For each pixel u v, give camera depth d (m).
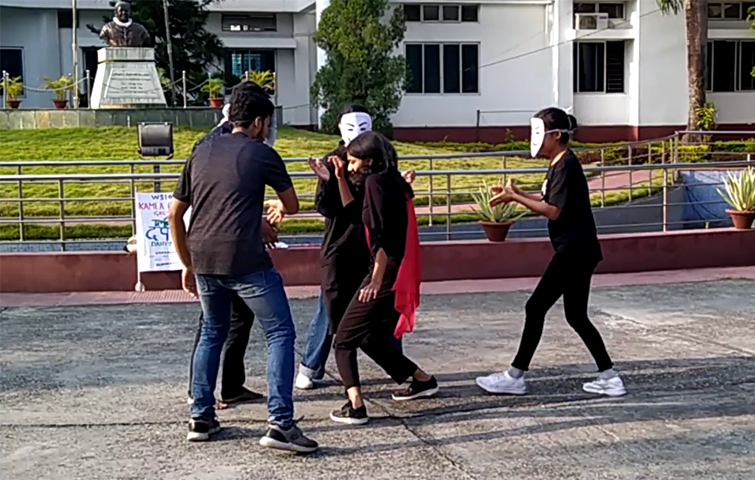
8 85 23.81
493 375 6.57
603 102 29.33
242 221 5.23
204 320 5.58
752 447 5.44
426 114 28.88
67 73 30.94
